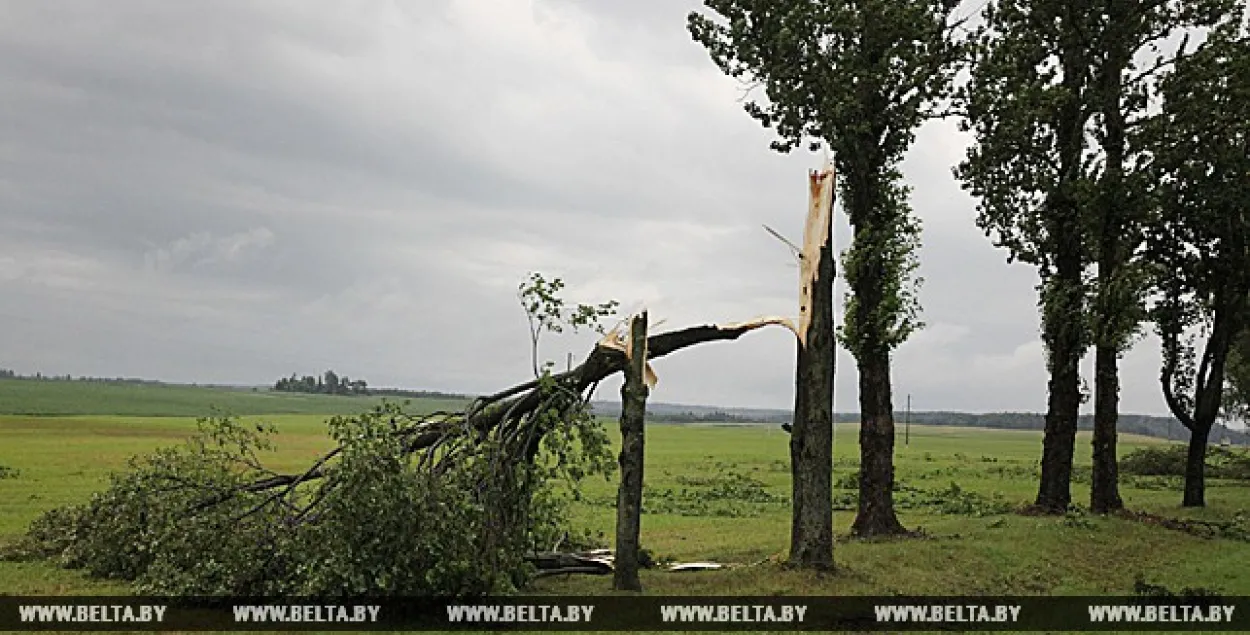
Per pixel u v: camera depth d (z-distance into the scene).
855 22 21.17
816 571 16.94
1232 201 28.23
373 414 15.18
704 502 35.62
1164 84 26.48
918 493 40.28
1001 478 51.62
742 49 21.84
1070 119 27.03
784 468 55.97
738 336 17.28
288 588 14.11
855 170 22.34
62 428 76.50
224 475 16.11
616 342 16.53
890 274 22.42
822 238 17.20
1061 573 19.02
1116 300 26.39
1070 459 27.69
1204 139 26.78
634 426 16.03
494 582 14.62
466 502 14.53
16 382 167.50
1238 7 26.28
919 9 21.08
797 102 21.83
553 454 16.14
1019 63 26.41
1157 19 26.80
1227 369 48.16
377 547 13.88
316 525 14.16
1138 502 37.09
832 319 17.38
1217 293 32.88
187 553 14.68
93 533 16.92
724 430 143.25
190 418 103.62
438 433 16.33
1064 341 27.44
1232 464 59.38
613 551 19.59
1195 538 24.86
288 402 166.50
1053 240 27.61
